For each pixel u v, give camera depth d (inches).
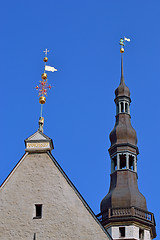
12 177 2046.0
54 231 1935.3
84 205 1991.9
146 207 3075.8
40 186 2028.8
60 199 2001.7
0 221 1953.7
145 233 2940.5
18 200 1998.0
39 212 1983.3
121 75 3659.0
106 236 1935.3
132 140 3272.6
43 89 2359.7
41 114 2262.6
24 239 1920.5
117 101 3503.9
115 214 2977.4
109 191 3169.3
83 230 1943.9
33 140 2114.9
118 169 3201.3
